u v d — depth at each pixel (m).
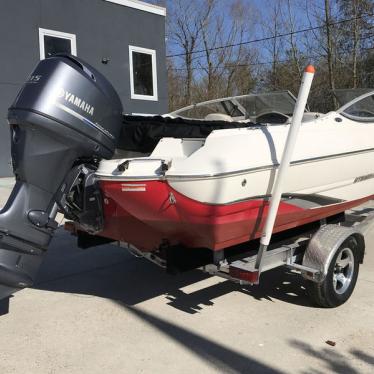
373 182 5.08
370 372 3.19
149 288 4.74
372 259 5.54
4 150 11.73
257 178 3.60
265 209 3.80
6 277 3.44
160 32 14.72
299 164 3.97
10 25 11.53
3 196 9.28
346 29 22.97
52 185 3.62
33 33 11.95
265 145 3.69
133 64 14.12
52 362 3.33
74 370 3.23
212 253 3.98
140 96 14.33
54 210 3.66
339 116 4.54
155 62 14.70
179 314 4.12
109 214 3.85
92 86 3.63
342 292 4.29
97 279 5.00
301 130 4.11
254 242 4.21
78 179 3.73
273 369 3.22
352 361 3.33
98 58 13.27
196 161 3.36
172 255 3.87
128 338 3.68
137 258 5.66
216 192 3.34
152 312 4.16
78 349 3.52
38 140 3.51
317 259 4.11
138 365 3.29
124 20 13.75
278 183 3.54
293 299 4.44
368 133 4.76
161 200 3.44
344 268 4.35
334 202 4.63
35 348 3.53
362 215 5.42
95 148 3.69
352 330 3.80
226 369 3.23
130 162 3.50
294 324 3.91
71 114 3.52
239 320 3.99
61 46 12.52
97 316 4.09
